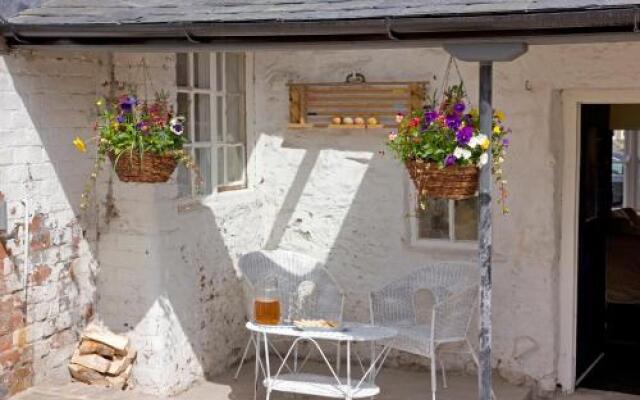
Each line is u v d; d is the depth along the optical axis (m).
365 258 7.45
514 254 6.96
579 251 7.11
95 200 6.62
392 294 6.67
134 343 6.60
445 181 5.21
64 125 6.32
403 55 7.20
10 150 5.90
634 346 8.40
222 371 7.27
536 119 6.80
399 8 4.87
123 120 5.85
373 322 6.52
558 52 6.70
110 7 5.77
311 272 6.89
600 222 7.70
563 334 7.02
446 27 4.73
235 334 7.46
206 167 7.18
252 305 6.86
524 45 4.79
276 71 7.59
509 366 7.02
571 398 6.90
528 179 6.87
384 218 7.37
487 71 5.00
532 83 6.79
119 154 5.83
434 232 7.32
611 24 4.45
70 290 6.46
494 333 7.06
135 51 5.64
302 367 7.44
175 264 6.71
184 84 6.95
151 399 6.15
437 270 6.70
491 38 4.77
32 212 6.09
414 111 5.66
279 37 5.21
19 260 6.00
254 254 6.95
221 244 7.25
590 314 7.54
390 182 7.33
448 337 6.24
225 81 7.41
